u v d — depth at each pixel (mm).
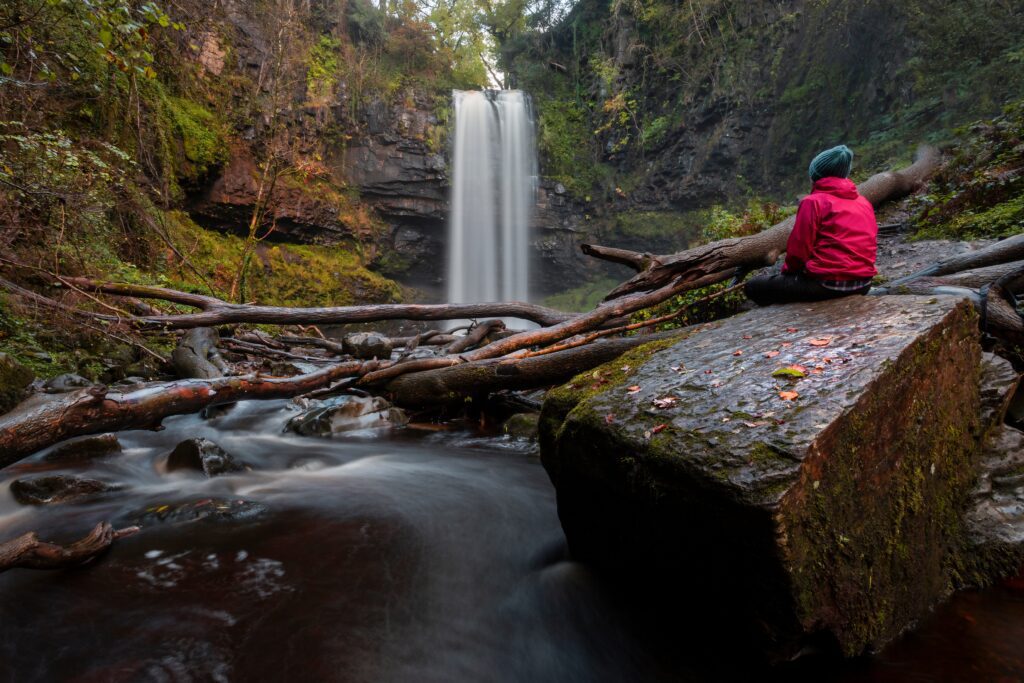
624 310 5719
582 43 26438
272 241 19625
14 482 3562
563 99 26531
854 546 1849
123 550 2885
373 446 5250
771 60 20062
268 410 6488
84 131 9883
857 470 1894
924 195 9227
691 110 22484
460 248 23344
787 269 3553
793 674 1868
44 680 1944
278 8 18109
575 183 25234
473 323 8875
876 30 16156
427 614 2412
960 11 12180
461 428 6016
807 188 18328
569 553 2752
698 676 2016
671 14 22484
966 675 1819
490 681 2043
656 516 2031
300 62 19766
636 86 24297
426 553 2969
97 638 2178
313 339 10672
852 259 3299
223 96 17734
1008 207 6777
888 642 1975
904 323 2469
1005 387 2803
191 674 1981
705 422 2055
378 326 19125
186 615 2340
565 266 25875
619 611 2336
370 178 21688
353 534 3176
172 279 10898
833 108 17703
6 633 2207
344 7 21922
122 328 6191
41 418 3111
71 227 6375
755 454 1784
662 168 23516
